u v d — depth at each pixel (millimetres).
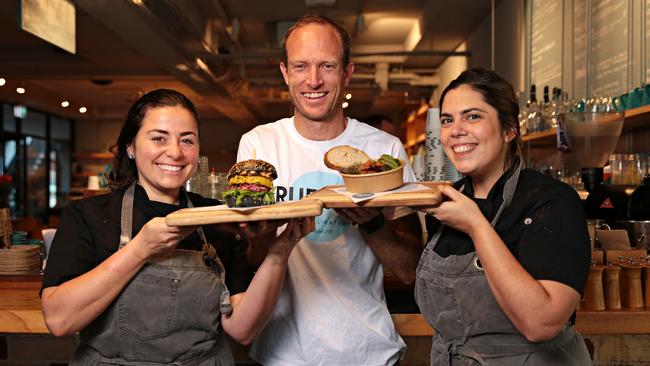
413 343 2133
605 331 1907
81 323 1327
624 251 2025
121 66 7785
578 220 1298
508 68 5035
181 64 5867
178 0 4840
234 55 6027
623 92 3010
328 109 1652
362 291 1648
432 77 8031
